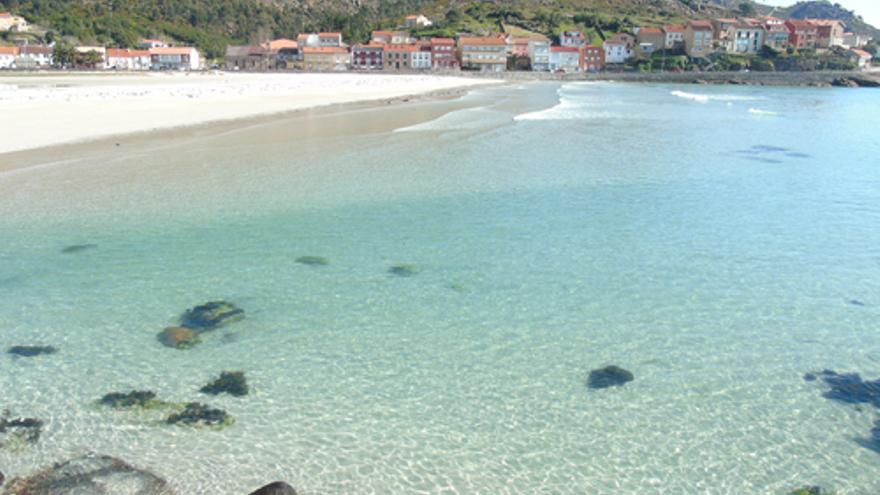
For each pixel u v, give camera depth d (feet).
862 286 49.78
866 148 118.11
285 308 44.06
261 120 150.41
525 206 71.56
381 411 31.91
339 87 291.17
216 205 69.62
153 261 52.54
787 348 39.55
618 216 68.28
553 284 49.26
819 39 555.28
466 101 222.69
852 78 477.36
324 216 66.44
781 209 72.02
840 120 174.50
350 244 57.82
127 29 596.70
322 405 32.32
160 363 36.17
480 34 589.73
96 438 28.94
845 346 39.93
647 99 256.32
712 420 31.78
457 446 29.25
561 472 27.58
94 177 82.28
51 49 496.64
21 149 99.96
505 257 55.01
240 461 27.66
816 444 30.01
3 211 65.62
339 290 47.37
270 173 86.79
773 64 508.12
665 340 40.32
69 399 32.12
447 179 84.33
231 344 38.70
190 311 43.06
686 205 73.26
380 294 46.78
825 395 34.30
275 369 35.83
